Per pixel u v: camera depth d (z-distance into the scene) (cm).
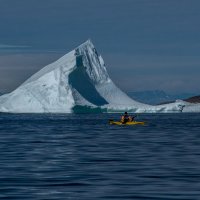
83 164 5938
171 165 5806
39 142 9800
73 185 4356
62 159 6531
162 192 4000
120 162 6147
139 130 14825
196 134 12562
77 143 9488
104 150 7938
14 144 9281
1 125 19800
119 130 14850
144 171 5266
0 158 6662
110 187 4247
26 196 3850
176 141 9994
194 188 4181
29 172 5212
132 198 3762
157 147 8506
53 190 4109
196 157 6744
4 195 3894
